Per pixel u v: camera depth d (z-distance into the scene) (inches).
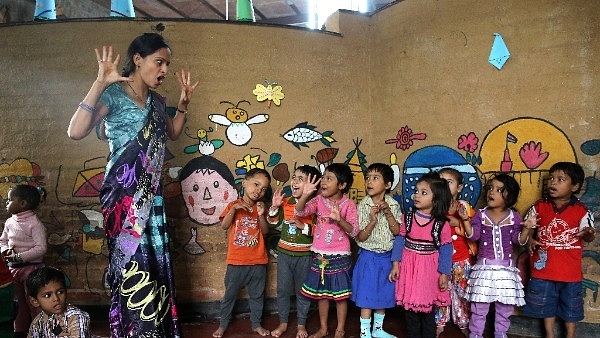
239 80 173.6
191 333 152.2
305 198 140.4
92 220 166.6
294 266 151.0
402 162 174.1
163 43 111.7
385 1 339.6
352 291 144.1
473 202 155.9
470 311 144.6
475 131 156.2
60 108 167.8
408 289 134.3
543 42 144.3
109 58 102.0
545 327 137.9
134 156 107.6
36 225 146.9
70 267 166.2
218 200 170.9
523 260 146.9
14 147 168.2
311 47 179.6
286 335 149.7
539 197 143.6
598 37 136.4
